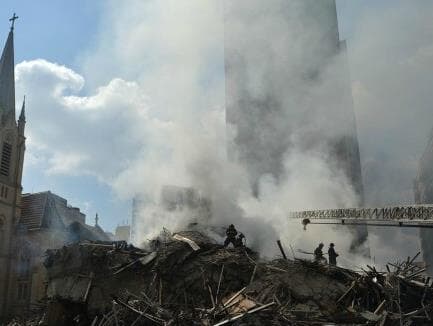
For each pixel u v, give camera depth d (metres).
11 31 70.44
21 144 65.38
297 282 17.56
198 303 18.62
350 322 15.44
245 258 20.67
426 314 16.25
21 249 60.25
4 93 64.50
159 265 20.19
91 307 21.56
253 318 14.61
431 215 23.47
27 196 67.75
